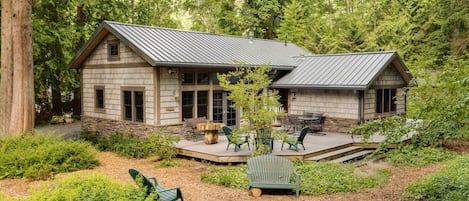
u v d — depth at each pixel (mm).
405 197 7855
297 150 11883
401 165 11414
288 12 30438
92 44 15922
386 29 26641
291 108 17766
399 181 9523
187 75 14602
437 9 23453
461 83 4727
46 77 20266
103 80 16031
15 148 10891
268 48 20031
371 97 15859
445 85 5277
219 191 8609
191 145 13031
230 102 16156
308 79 16688
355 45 26828
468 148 13781
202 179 9602
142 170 10875
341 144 13180
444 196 7297
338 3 35719
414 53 25156
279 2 32219
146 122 14039
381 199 7848
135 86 14430
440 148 12852
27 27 12273
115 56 15266
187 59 13969
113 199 5930
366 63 16219
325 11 35875
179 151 12500
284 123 15867
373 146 13547
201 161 11930
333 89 15555
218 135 15023
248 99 10797
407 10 26812
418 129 5480
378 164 11609
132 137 14578
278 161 8820
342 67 16688
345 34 27203
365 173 9906
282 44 22062
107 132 15992
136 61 14281
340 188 8570
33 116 12617
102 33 15367
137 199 6016
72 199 5770
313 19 33500
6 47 12148
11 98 12219
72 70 21406
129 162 12055
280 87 17234
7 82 12219
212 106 15438
